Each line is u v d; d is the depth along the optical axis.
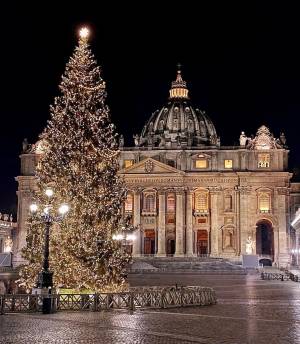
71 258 37.16
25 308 32.16
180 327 25.42
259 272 101.94
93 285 37.38
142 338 21.98
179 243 131.75
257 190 132.62
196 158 135.38
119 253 39.72
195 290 37.38
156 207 134.62
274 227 130.75
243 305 37.56
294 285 64.94
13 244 146.50
